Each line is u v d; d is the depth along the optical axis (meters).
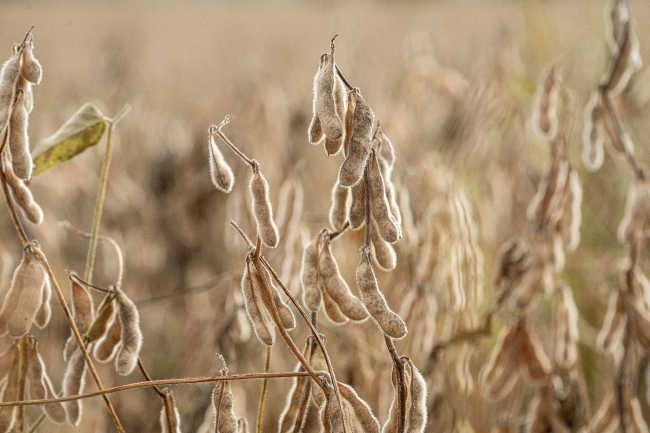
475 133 1.21
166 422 0.80
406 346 0.95
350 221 0.75
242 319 0.97
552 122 0.98
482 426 1.01
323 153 1.51
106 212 1.47
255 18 4.28
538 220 0.98
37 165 0.86
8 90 0.76
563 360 0.97
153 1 4.76
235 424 0.77
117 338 0.81
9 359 0.80
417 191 1.08
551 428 0.98
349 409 0.76
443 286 0.99
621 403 0.95
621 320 0.96
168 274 1.50
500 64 1.27
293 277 0.93
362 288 0.75
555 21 1.47
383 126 1.42
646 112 1.33
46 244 1.25
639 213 0.95
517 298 0.96
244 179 1.08
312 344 0.79
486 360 1.07
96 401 1.10
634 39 0.95
